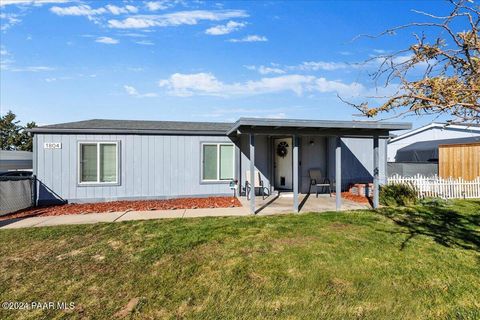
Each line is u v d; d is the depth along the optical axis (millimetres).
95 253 5461
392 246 5656
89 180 11398
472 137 16047
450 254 5238
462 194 12055
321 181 13062
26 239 6324
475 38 2299
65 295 3996
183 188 12195
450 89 2271
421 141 21844
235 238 6230
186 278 4441
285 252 5387
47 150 11062
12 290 4141
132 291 4086
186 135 12211
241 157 12703
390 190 11070
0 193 9031
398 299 3799
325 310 3572
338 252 5355
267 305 3697
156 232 6754
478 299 3777
